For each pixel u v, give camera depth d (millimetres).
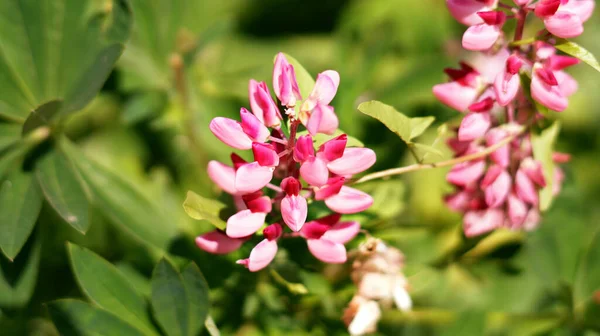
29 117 433
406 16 566
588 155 595
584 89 607
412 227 454
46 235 493
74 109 440
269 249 405
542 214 470
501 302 480
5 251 428
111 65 437
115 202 455
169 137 509
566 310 475
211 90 511
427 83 512
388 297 439
